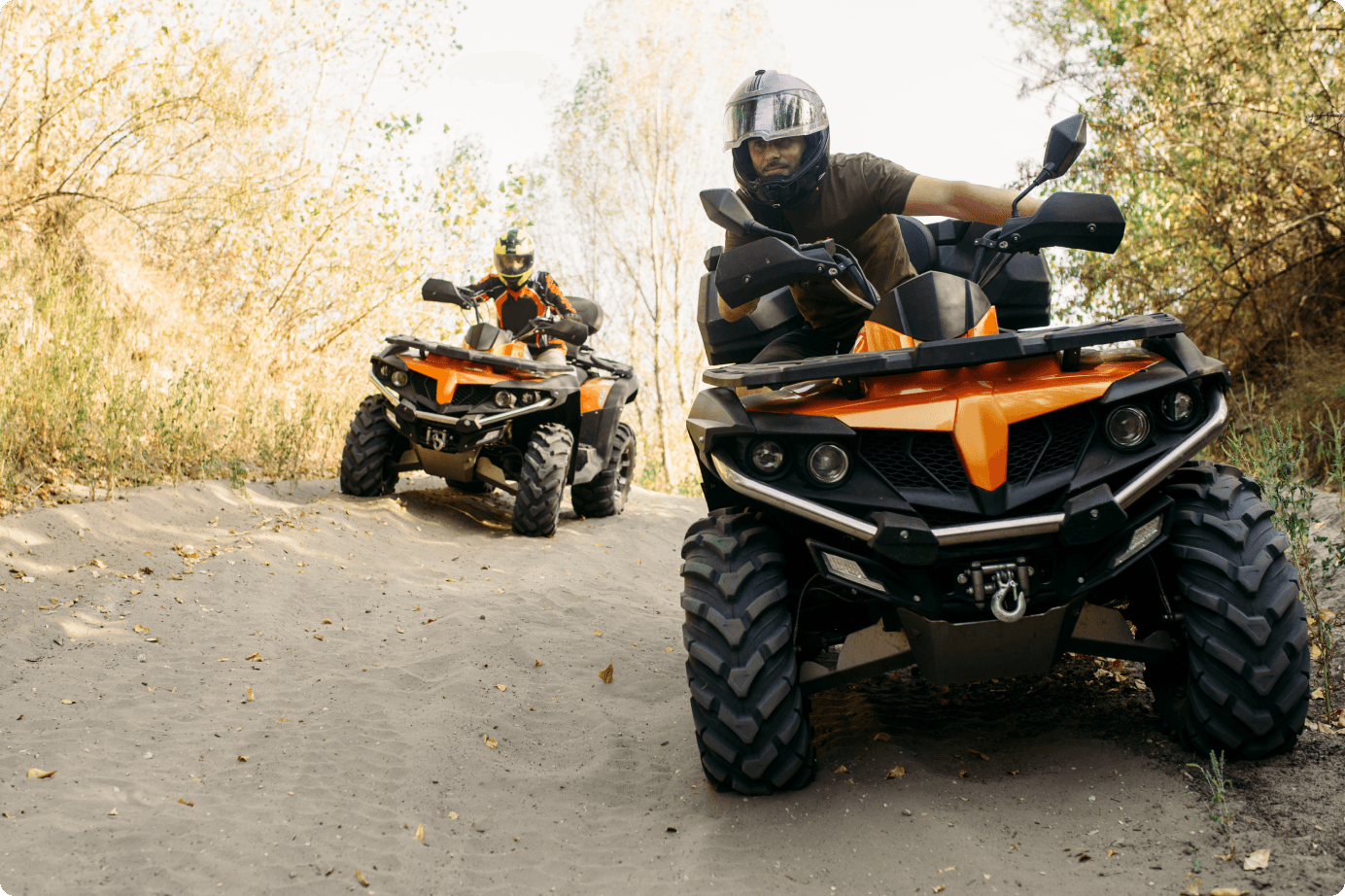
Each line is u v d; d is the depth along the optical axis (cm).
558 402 764
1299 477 569
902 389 294
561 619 503
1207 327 829
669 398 3066
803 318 425
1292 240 801
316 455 950
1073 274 881
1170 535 293
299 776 308
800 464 286
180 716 356
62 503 588
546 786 314
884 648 294
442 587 562
